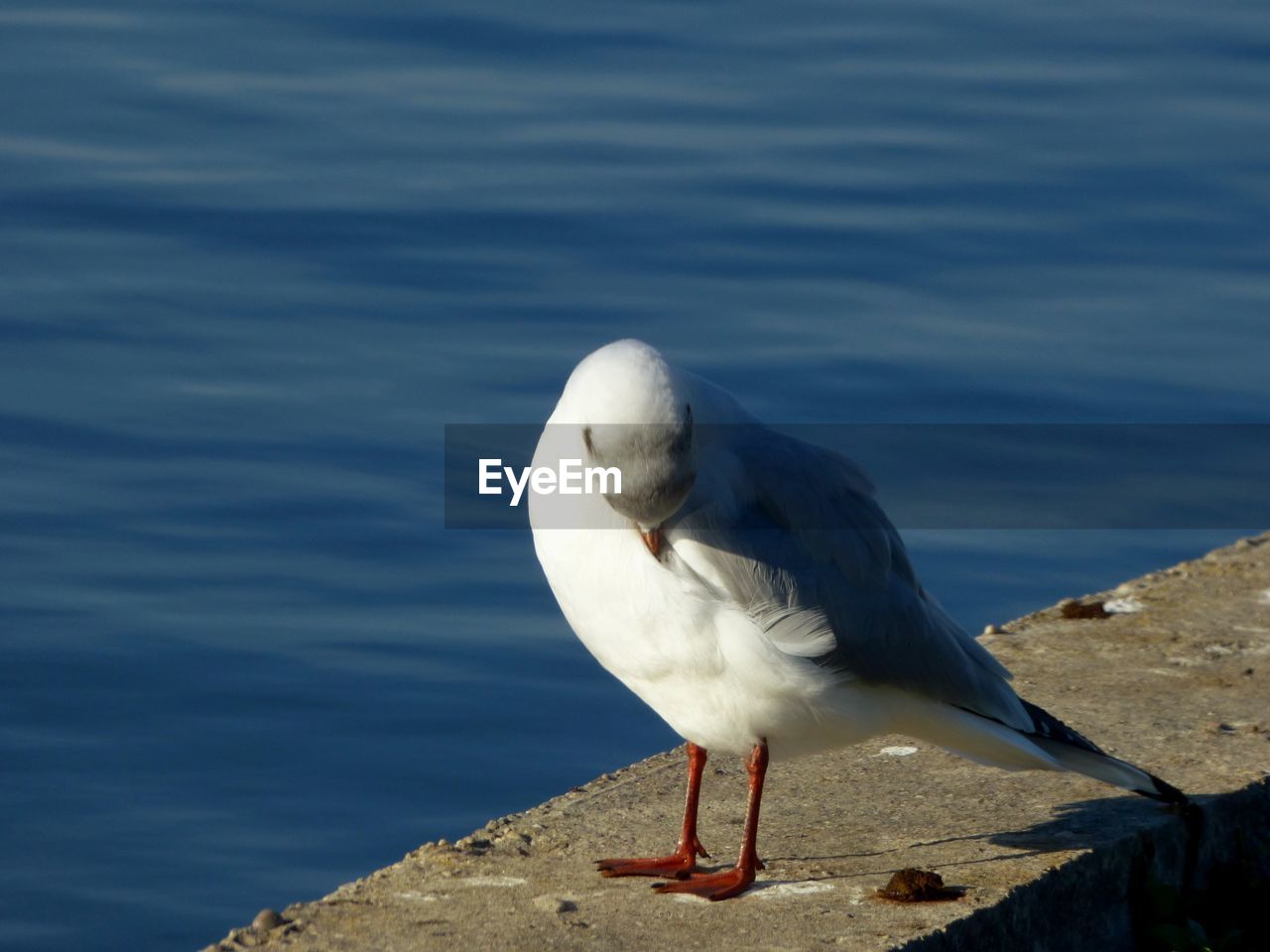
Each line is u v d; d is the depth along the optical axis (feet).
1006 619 46.98
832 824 26.94
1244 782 27.58
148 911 36.50
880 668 24.99
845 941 22.95
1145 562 49.29
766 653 23.91
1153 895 26.00
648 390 23.68
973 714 25.71
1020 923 24.34
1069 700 30.89
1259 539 39.09
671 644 24.21
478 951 23.02
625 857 26.16
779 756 25.59
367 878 25.59
